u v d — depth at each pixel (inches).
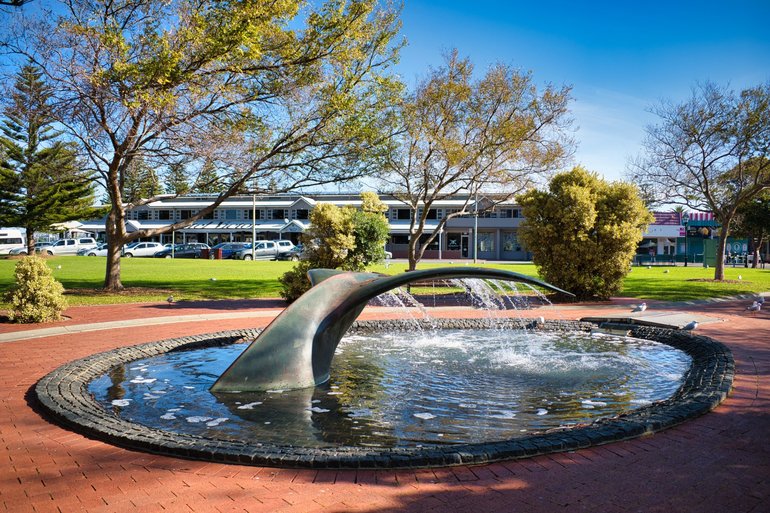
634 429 189.8
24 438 197.2
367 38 688.4
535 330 479.8
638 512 136.1
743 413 219.0
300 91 674.2
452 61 763.4
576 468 164.1
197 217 784.3
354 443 198.1
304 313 293.7
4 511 139.8
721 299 712.4
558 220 693.3
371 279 329.7
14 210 1546.5
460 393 268.1
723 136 954.1
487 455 168.2
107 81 589.6
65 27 576.7
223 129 666.2
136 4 637.9
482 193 981.8
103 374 311.7
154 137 657.6
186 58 607.5
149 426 218.1
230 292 798.5
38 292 501.7
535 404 249.0
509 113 781.3
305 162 770.2
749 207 1600.6
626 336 448.8
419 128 768.9
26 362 337.1
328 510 138.6
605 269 685.3
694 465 165.9
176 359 356.5
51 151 1441.9
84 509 140.5
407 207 2278.5
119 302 677.3
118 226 761.0
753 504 140.3
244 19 587.8
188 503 143.3
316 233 663.1
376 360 348.8
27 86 609.0
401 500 143.8
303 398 259.9
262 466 167.9
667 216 2118.6
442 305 654.5
